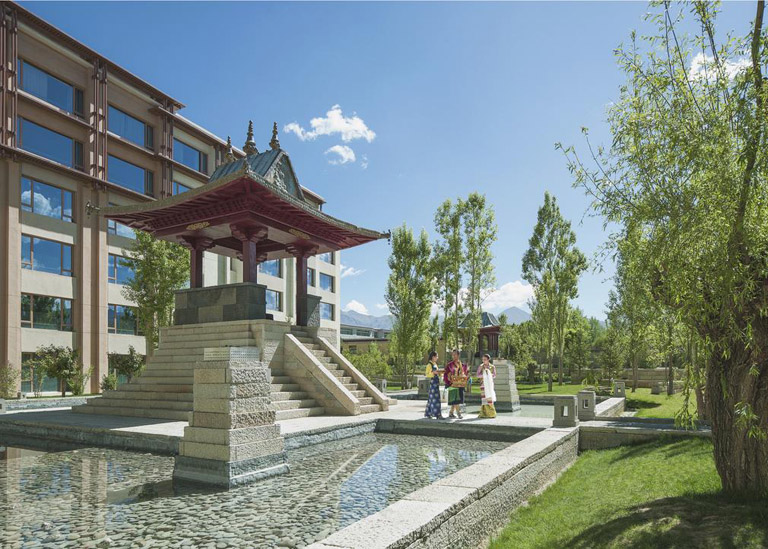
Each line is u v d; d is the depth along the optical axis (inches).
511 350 2005.4
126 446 461.7
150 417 579.2
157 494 298.5
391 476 343.6
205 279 1560.0
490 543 222.5
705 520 209.2
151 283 1150.3
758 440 233.3
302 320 819.4
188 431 337.1
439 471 358.9
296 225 776.9
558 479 356.8
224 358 335.9
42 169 1152.2
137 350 1358.3
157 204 695.7
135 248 1154.7
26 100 1120.2
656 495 262.4
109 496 295.4
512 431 499.2
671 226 227.0
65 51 1211.9
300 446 440.8
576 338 1888.5
